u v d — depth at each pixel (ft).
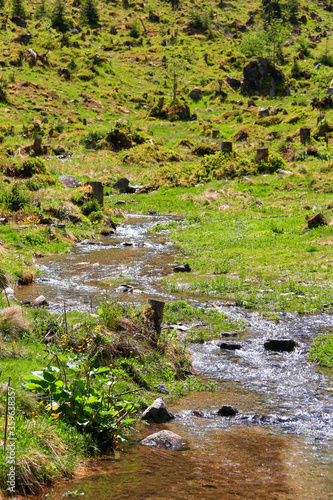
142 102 324.39
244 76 347.15
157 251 72.33
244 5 600.39
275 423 21.53
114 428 17.89
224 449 18.25
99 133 195.62
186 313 42.19
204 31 497.87
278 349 33.58
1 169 113.19
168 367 28.32
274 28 429.38
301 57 432.25
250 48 437.17
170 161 170.71
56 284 51.29
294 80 367.45
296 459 17.33
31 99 273.54
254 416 22.22
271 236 76.59
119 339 27.91
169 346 30.63
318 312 43.45
